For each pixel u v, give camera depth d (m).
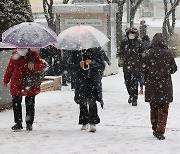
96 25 25.33
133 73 14.10
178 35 53.06
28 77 10.16
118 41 33.94
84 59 10.14
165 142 9.13
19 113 10.35
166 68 9.39
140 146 8.77
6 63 13.38
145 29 29.03
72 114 12.68
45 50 21.00
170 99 9.39
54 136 9.78
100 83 10.09
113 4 25.80
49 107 13.88
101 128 10.70
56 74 21.12
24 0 15.58
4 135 9.93
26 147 8.79
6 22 14.96
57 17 25.42
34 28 10.02
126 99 15.68
